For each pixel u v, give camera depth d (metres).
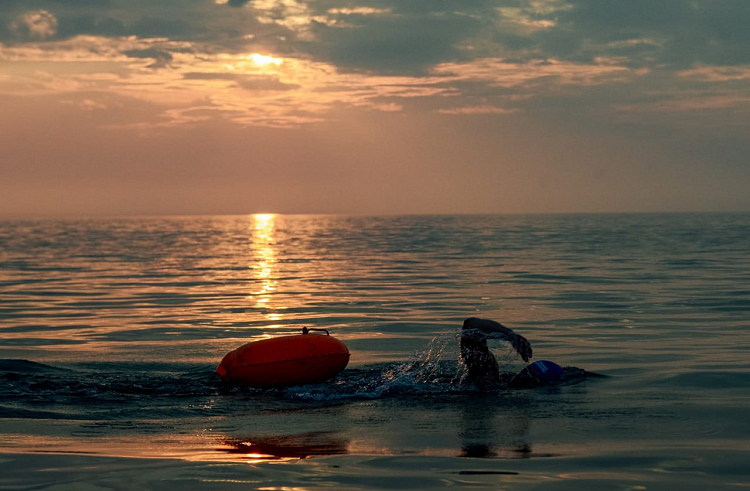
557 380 8.30
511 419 6.50
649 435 5.88
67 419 6.72
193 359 10.54
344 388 8.02
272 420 6.63
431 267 31.34
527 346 7.80
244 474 4.83
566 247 48.84
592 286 21.45
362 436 5.96
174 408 7.17
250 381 8.09
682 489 4.52
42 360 10.54
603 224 133.75
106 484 4.61
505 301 17.78
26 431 6.25
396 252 45.81
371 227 133.75
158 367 9.85
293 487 4.55
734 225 117.00
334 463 5.11
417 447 5.57
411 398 7.51
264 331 13.55
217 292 21.84
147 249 55.78
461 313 15.62
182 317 15.78
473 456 5.29
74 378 8.82
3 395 7.71
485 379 8.16
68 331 13.84
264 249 53.91
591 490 4.49
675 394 7.52
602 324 13.52
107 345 12.05
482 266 31.31
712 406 6.93
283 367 8.05
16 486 4.57
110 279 27.52
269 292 21.47
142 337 12.95
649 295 18.66
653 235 72.44
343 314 15.80
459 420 6.50
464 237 73.62
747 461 5.11
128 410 7.09
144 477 4.76
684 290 19.84
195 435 6.08
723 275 24.81
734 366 9.12
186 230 126.00
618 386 7.99
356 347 11.36
